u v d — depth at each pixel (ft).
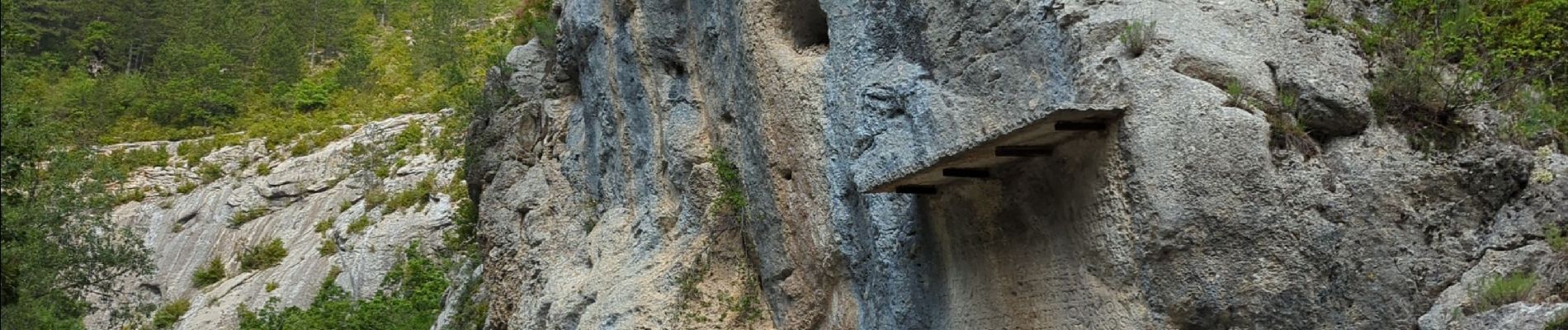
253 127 190.29
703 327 42.24
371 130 167.22
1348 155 25.35
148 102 208.85
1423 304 24.34
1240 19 26.99
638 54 50.11
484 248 68.18
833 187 35.45
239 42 233.14
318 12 242.58
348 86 207.31
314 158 166.71
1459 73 27.48
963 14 29.71
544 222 61.11
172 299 154.10
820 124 36.37
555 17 70.13
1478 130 25.90
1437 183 25.27
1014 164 28.96
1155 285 24.71
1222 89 25.61
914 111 30.12
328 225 151.64
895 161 30.30
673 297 43.62
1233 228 24.26
